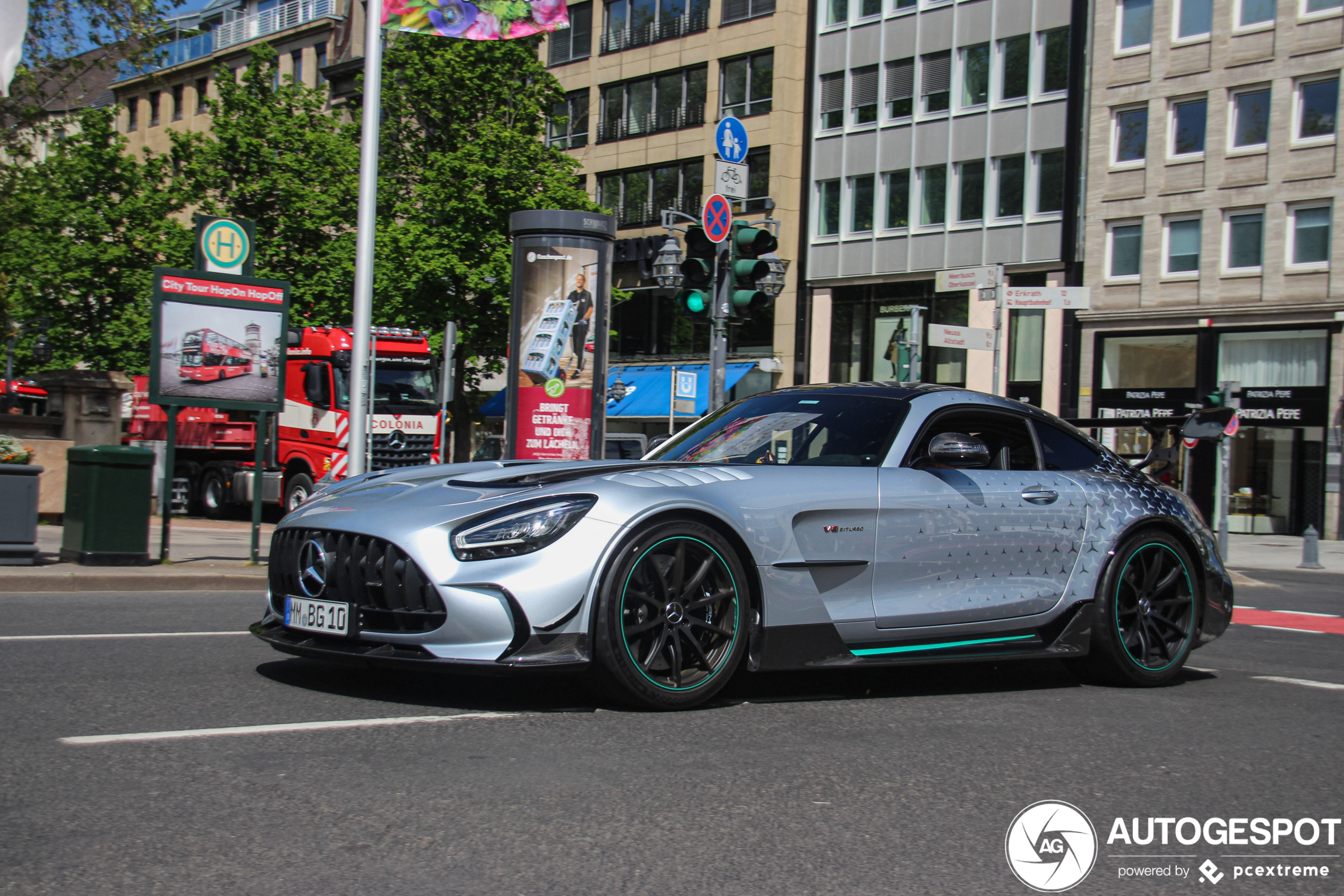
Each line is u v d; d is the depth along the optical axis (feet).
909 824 10.77
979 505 17.84
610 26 133.80
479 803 10.82
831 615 16.43
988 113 106.01
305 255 106.11
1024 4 104.17
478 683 16.66
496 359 103.09
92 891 8.40
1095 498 19.08
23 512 30.76
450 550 14.38
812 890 8.97
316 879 8.79
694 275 35.29
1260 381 92.79
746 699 16.42
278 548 16.15
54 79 70.74
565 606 14.34
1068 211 101.55
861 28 114.42
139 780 11.21
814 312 117.29
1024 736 14.65
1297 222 91.20
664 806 10.97
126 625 22.06
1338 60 89.04
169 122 189.78
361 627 14.79
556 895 8.63
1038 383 102.99
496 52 101.55
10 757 11.88
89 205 121.90
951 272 56.03
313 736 13.19
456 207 96.07
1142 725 15.67
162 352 33.37
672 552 15.19
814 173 117.50
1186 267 96.53
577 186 108.17
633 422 128.57
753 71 120.78
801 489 16.43
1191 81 95.96
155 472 74.79
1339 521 88.69
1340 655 24.93
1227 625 20.45
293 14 172.14
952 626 17.44
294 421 63.72
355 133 108.37
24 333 116.67
